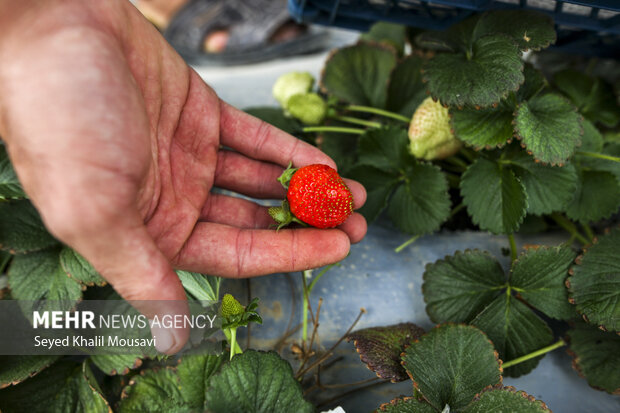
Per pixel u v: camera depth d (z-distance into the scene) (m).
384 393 0.25
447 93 0.25
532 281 0.25
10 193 0.24
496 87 0.24
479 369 0.22
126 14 0.22
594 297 0.24
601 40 0.32
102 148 0.18
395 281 0.29
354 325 0.26
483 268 0.26
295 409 0.20
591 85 0.33
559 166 0.25
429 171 0.28
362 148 0.30
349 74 0.33
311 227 0.24
